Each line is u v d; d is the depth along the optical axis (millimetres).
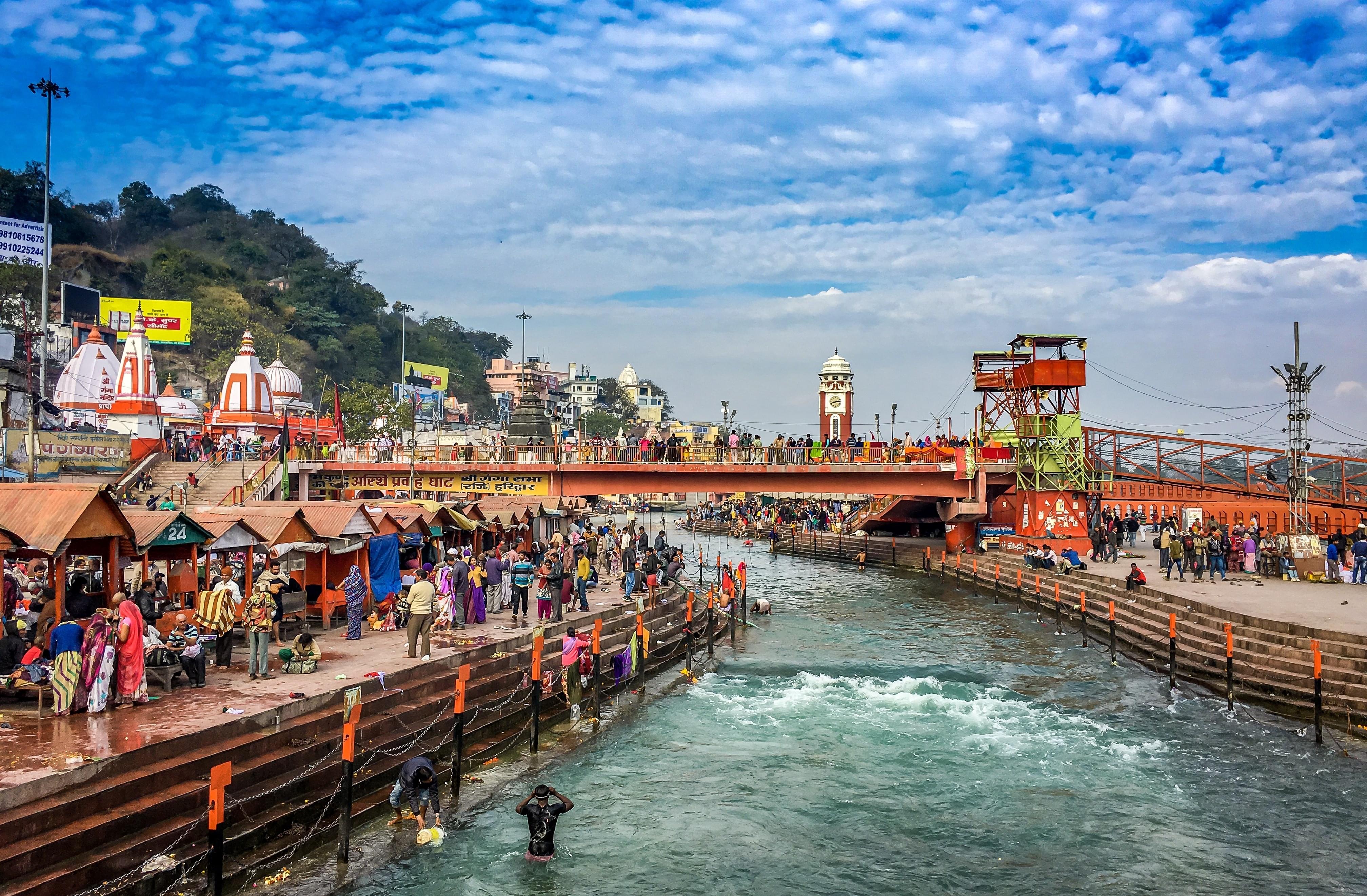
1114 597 34375
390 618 24094
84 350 59781
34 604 18906
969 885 14117
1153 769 18938
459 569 24906
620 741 20703
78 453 42844
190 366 102938
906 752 20125
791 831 15984
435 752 17594
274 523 22969
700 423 186625
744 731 21594
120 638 15406
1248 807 16969
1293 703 21734
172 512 19500
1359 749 19703
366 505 26891
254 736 14820
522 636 23234
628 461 50625
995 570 45188
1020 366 46281
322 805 14680
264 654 17891
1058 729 21781
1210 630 26484
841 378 93250
